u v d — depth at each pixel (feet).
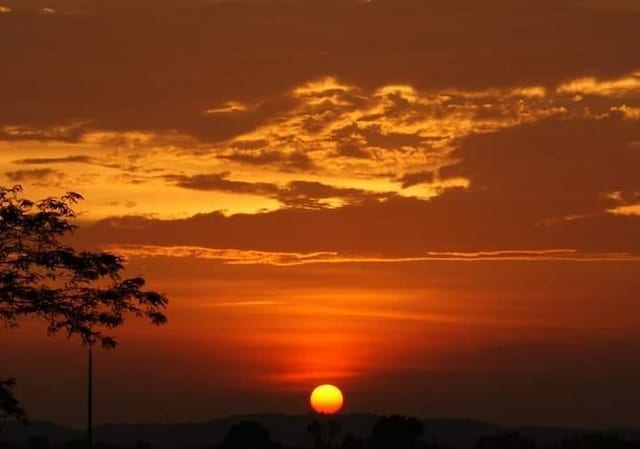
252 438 414.00
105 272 134.31
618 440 396.78
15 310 132.57
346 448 405.59
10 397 136.77
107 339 135.85
